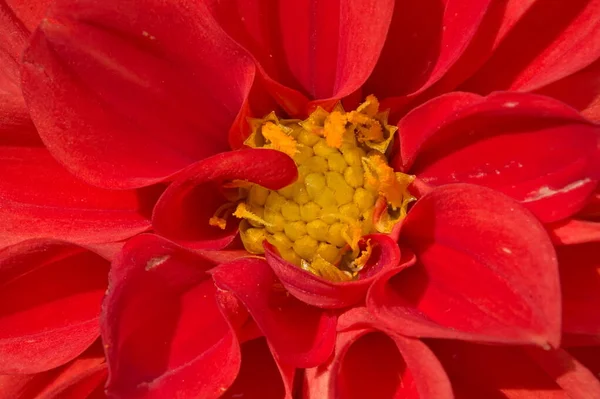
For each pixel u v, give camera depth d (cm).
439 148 16
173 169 16
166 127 16
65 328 15
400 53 16
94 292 16
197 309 15
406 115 15
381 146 16
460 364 15
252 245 16
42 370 15
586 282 15
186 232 16
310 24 16
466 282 15
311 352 15
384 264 15
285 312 15
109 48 15
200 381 15
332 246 16
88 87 15
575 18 16
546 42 16
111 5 15
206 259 15
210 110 16
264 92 16
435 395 14
